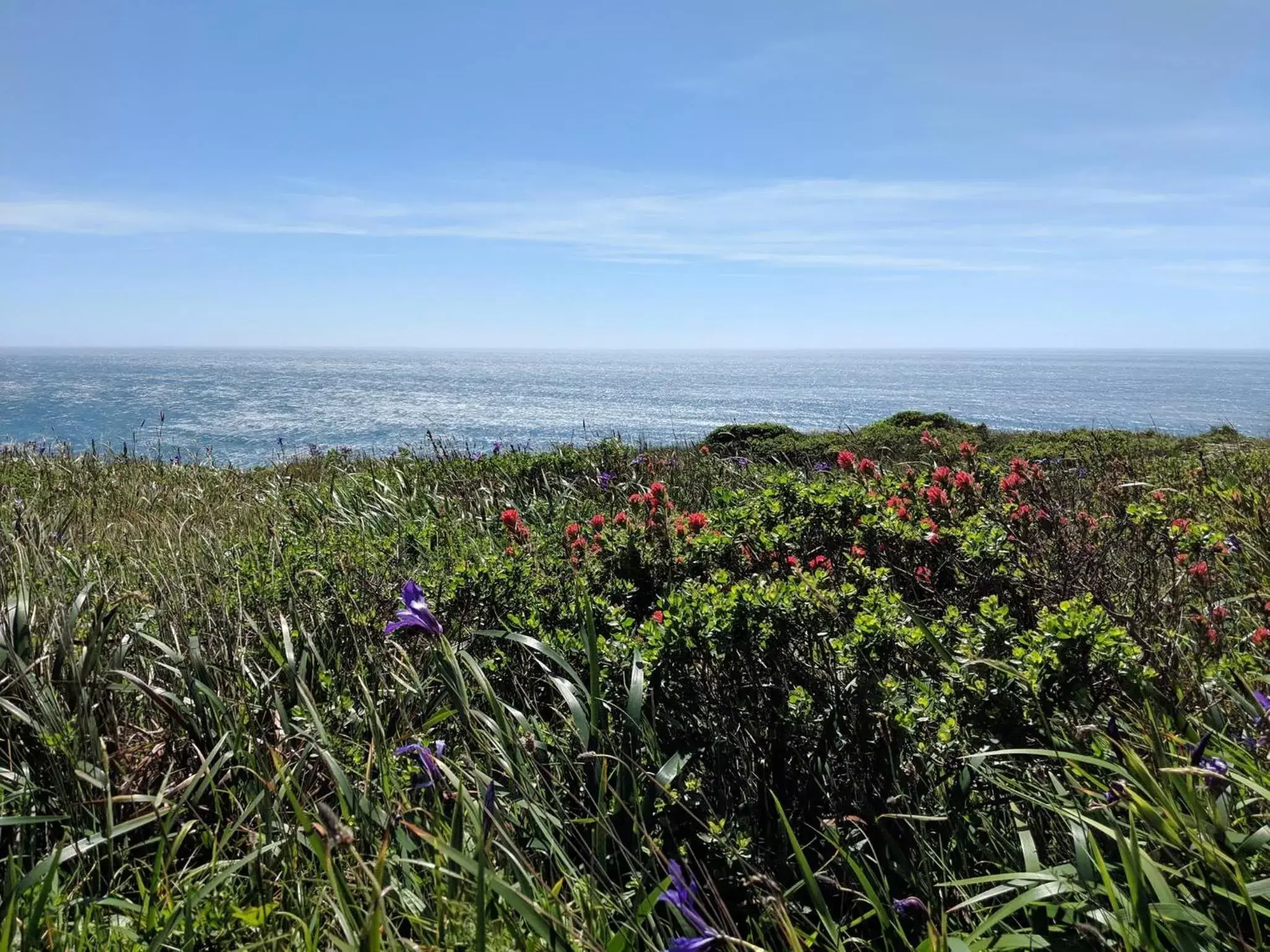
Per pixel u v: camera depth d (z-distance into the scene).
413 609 2.41
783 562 3.59
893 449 10.85
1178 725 2.27
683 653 2.49
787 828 1.87
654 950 1.79
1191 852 1.68
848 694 2.47
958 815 2.13
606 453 8.04
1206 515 4.42
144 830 2.47
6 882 1.93
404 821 1.79
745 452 11.39
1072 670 2.17
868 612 2.57
